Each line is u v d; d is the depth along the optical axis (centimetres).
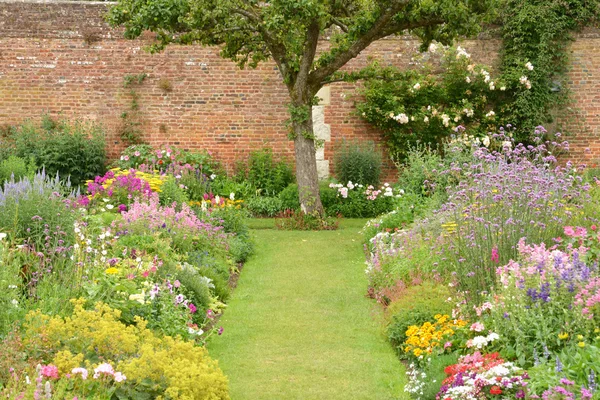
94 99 1537
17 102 1528
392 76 1370
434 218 933
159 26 1184
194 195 1363
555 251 556
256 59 1364
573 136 1559
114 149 1543
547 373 446
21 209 762
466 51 1559
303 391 562
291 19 1155
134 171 1204
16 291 578
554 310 516
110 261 698
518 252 632
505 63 1553
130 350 500
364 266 989
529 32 1527
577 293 510
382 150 1556
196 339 680
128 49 1535
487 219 664
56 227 748
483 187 712
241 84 1546
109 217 977
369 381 583
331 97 1548
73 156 1470
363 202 1443
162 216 957
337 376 595
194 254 913
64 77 1531
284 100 1548
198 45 1541
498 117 1545
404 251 844
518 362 494
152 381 477
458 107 1529
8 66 1524
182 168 1408
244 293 862
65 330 499
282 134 1552
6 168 1312
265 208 1430
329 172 1555
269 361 632
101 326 506
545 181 689
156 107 1544
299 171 1330
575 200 769
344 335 704
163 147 1515
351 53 1266
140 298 614
